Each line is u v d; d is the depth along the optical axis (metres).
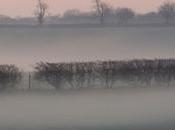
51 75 90.62
